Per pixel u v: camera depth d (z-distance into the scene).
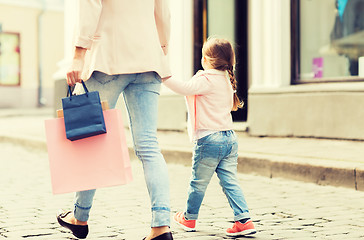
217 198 6.25
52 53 30.30
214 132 4.43
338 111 9.49
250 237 4.48
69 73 3.64
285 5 10.64
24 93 29.28
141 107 3.86
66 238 4.49
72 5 15.30
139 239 4.45
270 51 10.72
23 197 6.50
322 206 5.82
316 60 10.49
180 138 11.08
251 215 5.37
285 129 10.35
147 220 5.18
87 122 3.61
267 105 10.66
